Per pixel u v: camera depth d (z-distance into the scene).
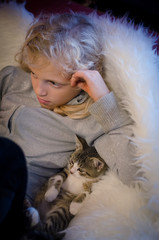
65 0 1.32
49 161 0.94
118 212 0.79
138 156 0.83
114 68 0.93
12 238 0.60
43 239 0.67
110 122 0.84
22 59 0.90
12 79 1.07
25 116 0.96
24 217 0.70
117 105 0.86
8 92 1.06
